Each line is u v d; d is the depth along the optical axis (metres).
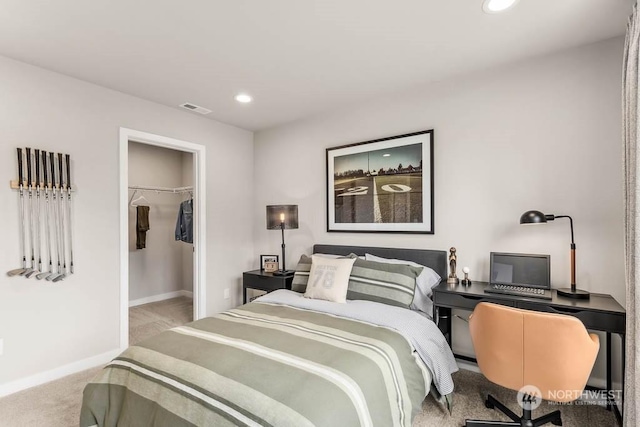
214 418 1.23
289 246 3.80
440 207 2.75
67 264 2.54
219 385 1.31
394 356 1.68
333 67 2.47
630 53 1.55
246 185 4.08
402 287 2.38
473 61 2.40
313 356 1.52
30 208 2.36
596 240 2.14
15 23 1.87
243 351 1.56
